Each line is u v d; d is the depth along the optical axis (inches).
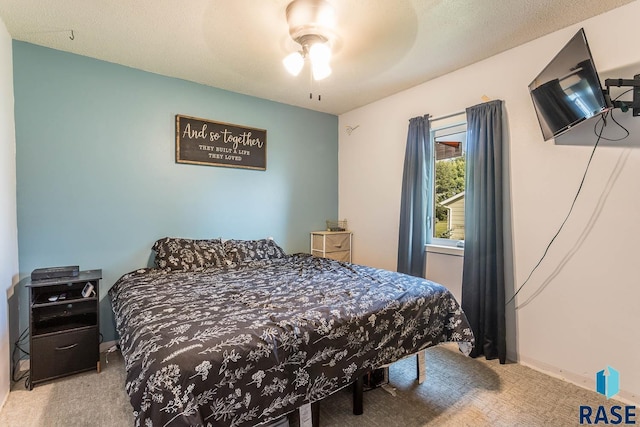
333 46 92.2
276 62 102.8
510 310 96.2
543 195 89.4
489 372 88.8
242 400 47.9
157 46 93.0
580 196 82.6
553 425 66.4
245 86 123.8
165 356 45.3
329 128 160.7
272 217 141.7
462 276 107.4
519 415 69.7
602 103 65.1
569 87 72.5
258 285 84.4
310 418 59.0
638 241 73.7
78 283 89.5
